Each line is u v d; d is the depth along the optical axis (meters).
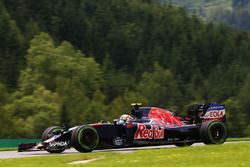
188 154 55.00
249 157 49.41
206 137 72.12
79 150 65.50
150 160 49.38
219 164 44.41
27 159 54.44
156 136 70.88
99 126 67.44
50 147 65.69
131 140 69.56
